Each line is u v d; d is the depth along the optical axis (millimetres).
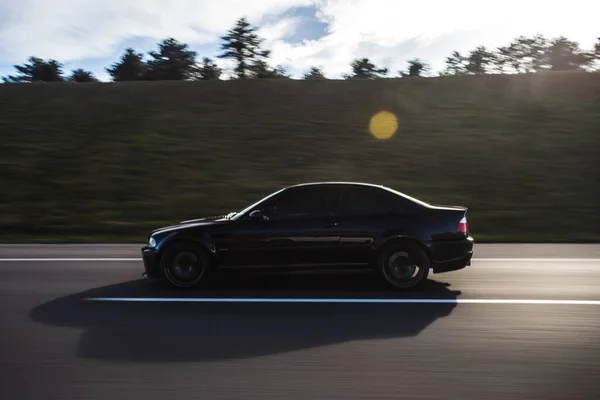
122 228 14641
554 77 31156
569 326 5426
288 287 7270
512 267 8844
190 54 60688
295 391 3869
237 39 40719
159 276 7242
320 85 31469
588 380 4039
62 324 5629
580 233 13555
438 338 5074
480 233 13805
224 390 3896
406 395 3789
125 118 26125
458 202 16531
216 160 20875
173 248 7184
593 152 20500
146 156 21109
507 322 5586
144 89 31094
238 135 23906
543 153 20703
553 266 8930
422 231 7039
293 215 7156
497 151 21219
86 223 15062
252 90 30609
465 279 7812
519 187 17625
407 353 4660
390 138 23312
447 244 7055
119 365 4414
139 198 17172
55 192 17641
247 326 5516
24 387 3975
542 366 4324
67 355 4664
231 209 16250
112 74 65062
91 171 19531
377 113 26781
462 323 5562
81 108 27828
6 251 11492
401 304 6355
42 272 8719
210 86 31438
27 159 20750
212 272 7195
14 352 4750
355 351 4723
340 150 22031
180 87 31406
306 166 20312
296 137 23641
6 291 7250
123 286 7504
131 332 5332
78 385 4008
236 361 4496
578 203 16031
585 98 27312
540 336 5102
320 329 5395
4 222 15141
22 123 25453
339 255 7066
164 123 25406
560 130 23156
